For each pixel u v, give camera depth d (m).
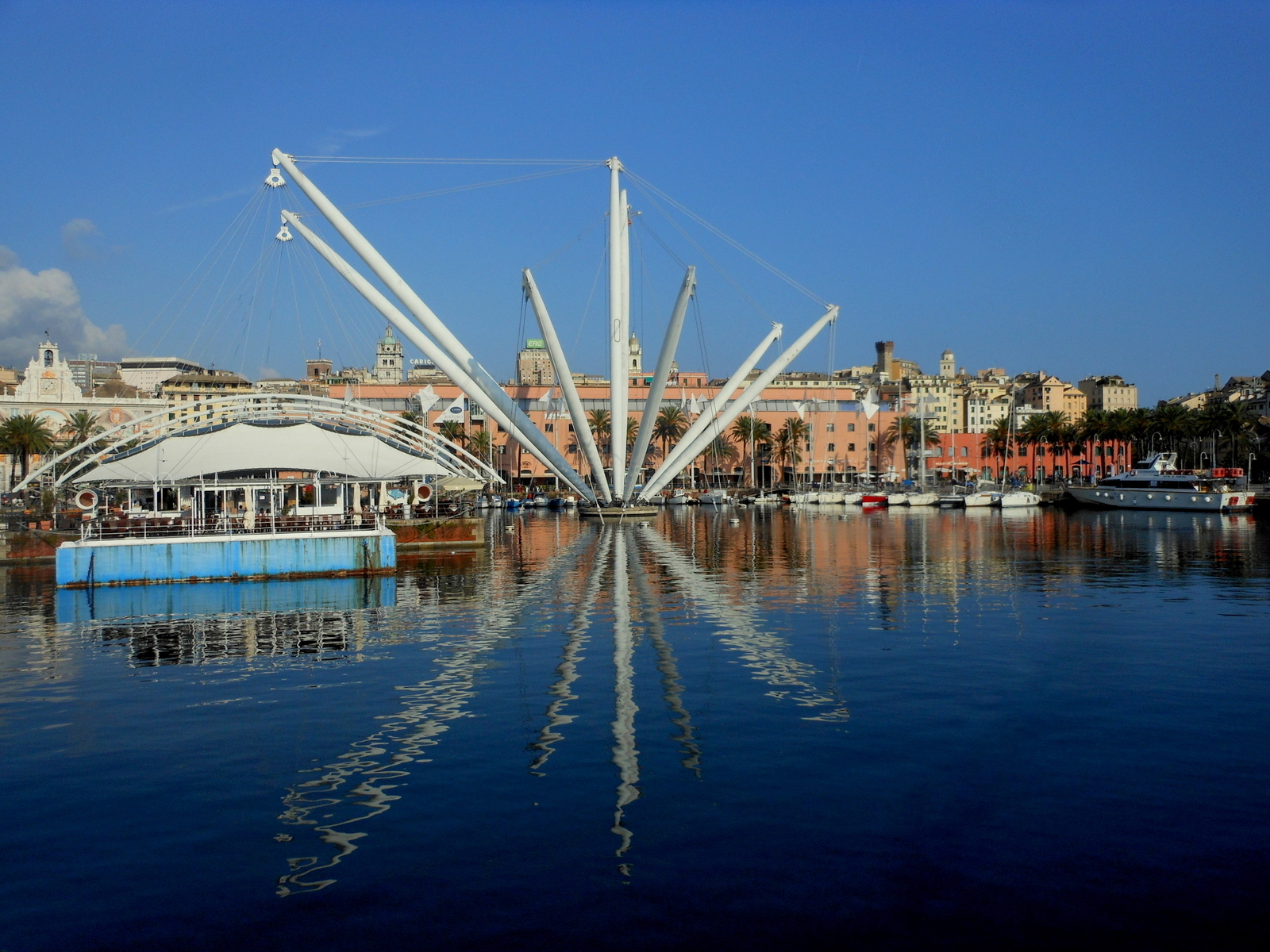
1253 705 17.78
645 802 12.94
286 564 39.72
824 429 160.75
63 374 127.44
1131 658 22.23
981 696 18.61
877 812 12.48
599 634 26.14
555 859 11.22
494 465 143.12
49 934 9.72
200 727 16.95
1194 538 61.38
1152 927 9.61
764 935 9.50
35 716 17.83
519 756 15.01
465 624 28.16
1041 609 30.27
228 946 9.46
